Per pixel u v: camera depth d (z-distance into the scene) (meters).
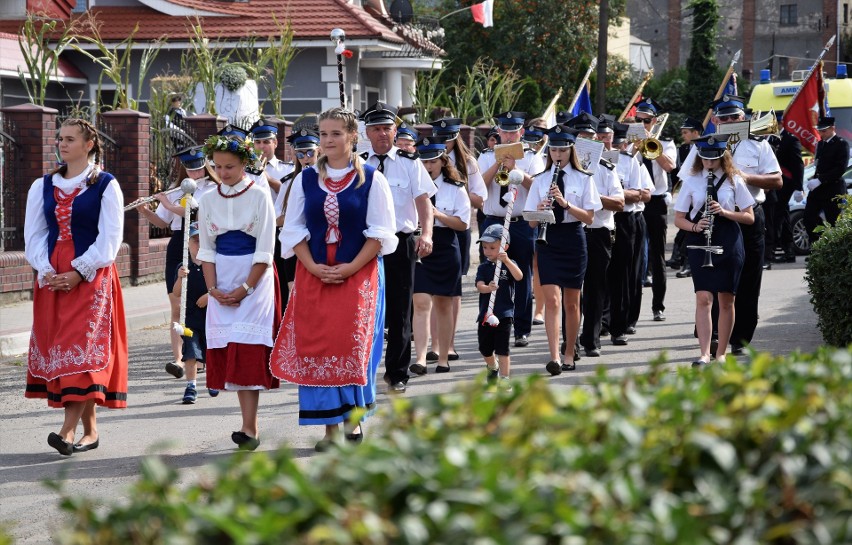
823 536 6.31
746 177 24.14
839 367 9.05
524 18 89.25
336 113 16.52
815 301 23.47
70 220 17.16
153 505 6.75
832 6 154.25
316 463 6.99
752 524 6.55
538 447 6.95
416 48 66.75
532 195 23.38
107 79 60.19
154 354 27.25
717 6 106.88
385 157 21.11
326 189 16.58
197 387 22.97
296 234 16.69
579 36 90.25
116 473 16.33
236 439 17.31
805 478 6.83
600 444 7.20
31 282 33.47
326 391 16.53
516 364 24.61
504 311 21.94
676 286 37.62
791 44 156.62
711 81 105.94
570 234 22.92
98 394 17.12
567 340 23.67
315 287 16.50
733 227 22.94
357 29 60.69
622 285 26.88
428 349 26.88
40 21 58.59
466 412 7.66
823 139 42.44
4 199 33.28
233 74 50.03
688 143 36.44
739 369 9.36
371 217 16.61
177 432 18.92
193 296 21.52
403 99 74.81
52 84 59.03
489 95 63.72
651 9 160.50
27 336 28.05
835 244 22.48
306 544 6.04
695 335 28.03
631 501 6.38
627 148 28.02
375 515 6.25
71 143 17.19
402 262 21.11
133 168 37.69
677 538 6.15
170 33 60.12
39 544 13.15
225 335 17.08
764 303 32.22
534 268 30.42
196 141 41.38
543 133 27.97
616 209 24.67
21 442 18.44
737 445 7.15
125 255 37.69
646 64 144.12
